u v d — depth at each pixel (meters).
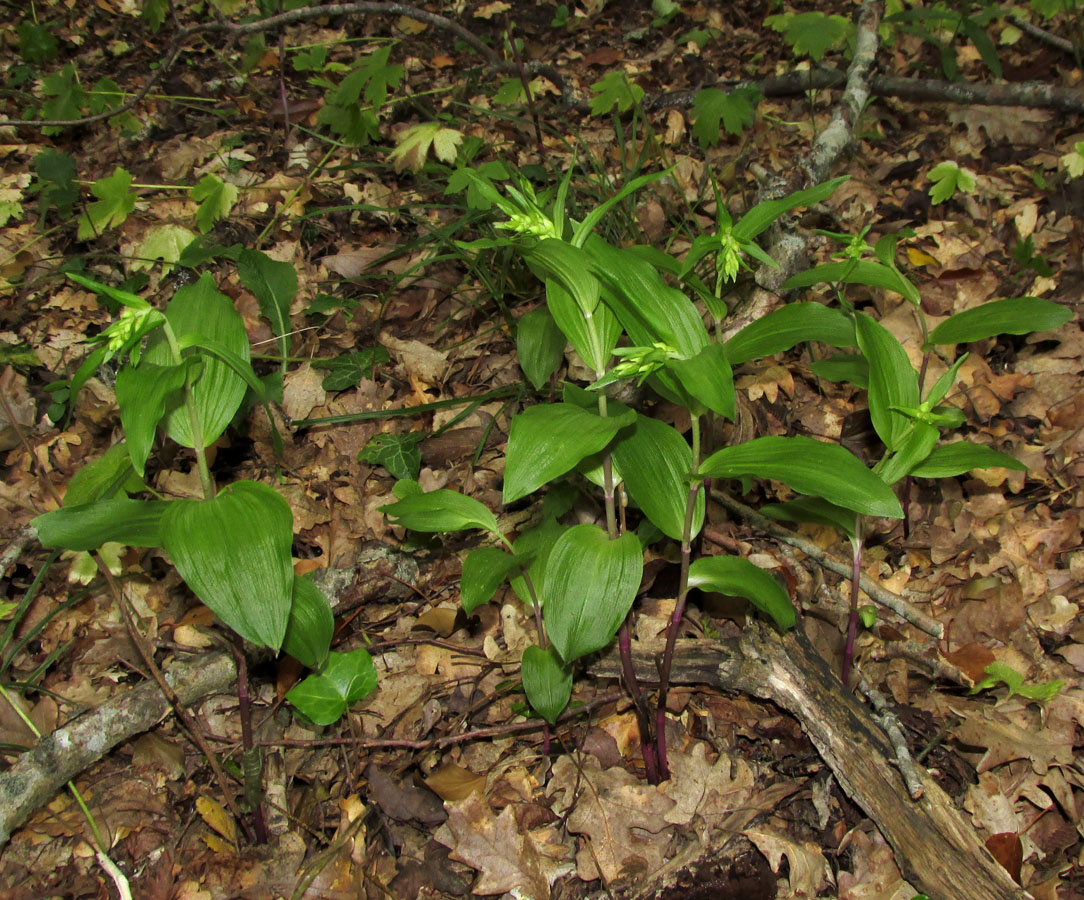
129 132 4.70
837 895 2.05
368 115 4.18
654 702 2.42
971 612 2.60
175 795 2.28
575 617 1.89
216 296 2.13
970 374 3.25
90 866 2.14
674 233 3.66
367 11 4.65
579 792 2.26
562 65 5.41
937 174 3.80
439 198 4.22
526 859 2.11
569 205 3.68
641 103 4.54
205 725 2.43
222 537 1.81
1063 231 3.77
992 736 2.26
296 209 4.14
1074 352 3.25
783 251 3.16
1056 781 2.18
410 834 2.21
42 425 3.27
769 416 3.17
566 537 1.96
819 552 2.70
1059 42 4.76
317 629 2.13
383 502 3.03
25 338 3.55
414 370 3.45
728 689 2.37
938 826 2.00
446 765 2.31
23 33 5.23
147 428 1.73
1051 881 2.04
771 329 2.15
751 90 4.16
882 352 2.05
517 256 3.70
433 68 5.44
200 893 2.09
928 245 3.80
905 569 2.76
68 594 2.73
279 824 2.24
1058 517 2.84
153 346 2.04
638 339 1.89
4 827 2.06
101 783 2.29
